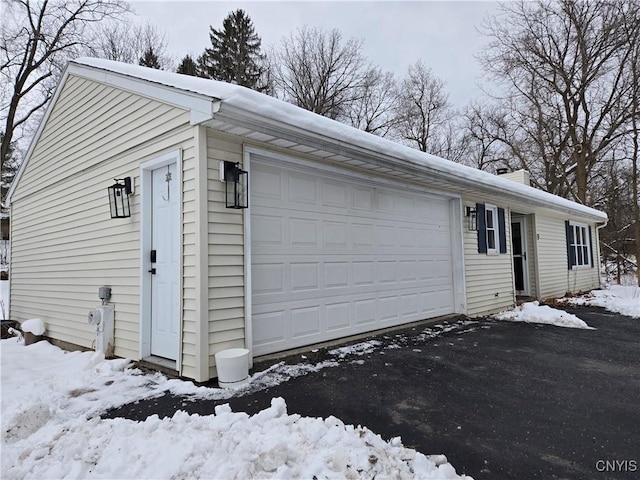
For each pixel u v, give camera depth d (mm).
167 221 4047
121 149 4574
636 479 1971
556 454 2232
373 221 5641
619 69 15336
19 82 15500
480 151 22828
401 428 2572
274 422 2475
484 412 2855
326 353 4543
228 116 3396
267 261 4238
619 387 3436
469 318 7180
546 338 5512
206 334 3477
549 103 17547
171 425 2449
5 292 11680
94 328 4875
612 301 9148
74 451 2168
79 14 16359
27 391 3355
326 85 22047
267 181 4305
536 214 9953
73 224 5523
